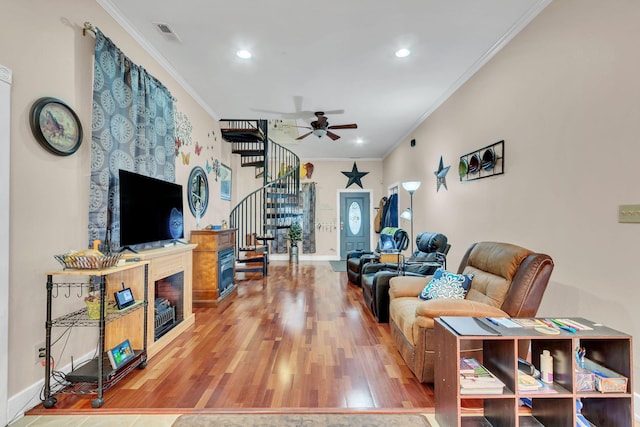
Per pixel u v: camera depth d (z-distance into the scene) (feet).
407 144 20.98
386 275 11.55
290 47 10.60
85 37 7.77
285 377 7.55
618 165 6.35
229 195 21.24
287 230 27.43
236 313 12.68
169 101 11.45
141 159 9.65
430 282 9.20
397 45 10.44
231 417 6.03
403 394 6.84
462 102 13.02
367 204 29.45
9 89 5.82
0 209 5.64
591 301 6.97
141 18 9.09
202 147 15.56
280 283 18.40
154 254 8.66
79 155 7.52
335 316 12.24
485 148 11.23
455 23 9.24
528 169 9.01
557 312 7.93
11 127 5.92
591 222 6.97
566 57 7.64
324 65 11.80
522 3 8.37
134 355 7.72
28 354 6.27
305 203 28.86
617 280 6.38
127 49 9.51
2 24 5.78
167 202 10.44
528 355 6.82
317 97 14.89
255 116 17.67
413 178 19.71
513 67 9.69
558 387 5.32
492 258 8.10
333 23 9.28
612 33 6.47
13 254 5.98
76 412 6.17
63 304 7.11
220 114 17.35
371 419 6.01
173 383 7.28
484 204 11.34
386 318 11.41
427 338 7.01
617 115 6.38
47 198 6.68
